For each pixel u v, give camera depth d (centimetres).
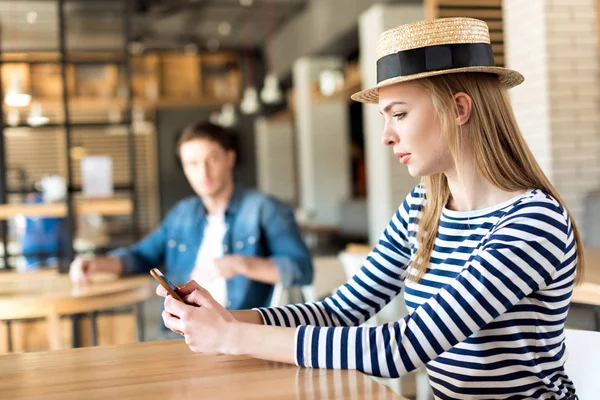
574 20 496
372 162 874
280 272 274
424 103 142
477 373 140
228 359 146
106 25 1130
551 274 133
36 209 571
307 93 1180
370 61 849
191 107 1497
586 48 496
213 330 142
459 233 147
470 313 129
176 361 146
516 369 138
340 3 945
